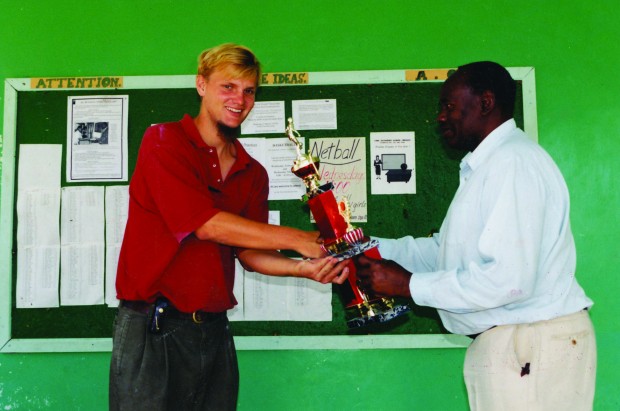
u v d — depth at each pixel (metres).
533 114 2.48
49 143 2.48
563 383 1.51
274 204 2.48
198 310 1.69
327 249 1.64
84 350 2.42
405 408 2.43
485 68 1.70
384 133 2.49
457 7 2.53
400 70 2.49
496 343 1.55
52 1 2.54
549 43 2.52
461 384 2.43
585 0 2.53
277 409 2.44
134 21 2.53
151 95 2.49
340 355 2.45
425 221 2.47
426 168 2.48
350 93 2.50
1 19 2.53
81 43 2.53
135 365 1.64
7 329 2.43
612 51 2.52
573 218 2.48
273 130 2.49
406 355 2.45
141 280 1.65
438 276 1.58
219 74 1.73
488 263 1.51
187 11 2.54
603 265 2.46
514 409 1.52
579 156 2.49
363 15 2.53
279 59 2.52
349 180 2.48
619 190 2.48
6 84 2.49
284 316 2.44
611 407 2.42
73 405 2.43
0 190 2.47
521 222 1.49
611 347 2.43
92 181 2.48
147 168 1.69
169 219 1.64
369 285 1.65
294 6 2.54
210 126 1.78
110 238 2.46
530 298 1.54
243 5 2.54
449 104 1.72
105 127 2.49
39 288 2.44
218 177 1.77
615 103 2.51
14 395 2.43
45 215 2.46
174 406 1.68
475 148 1.75
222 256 1.80
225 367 1.79
